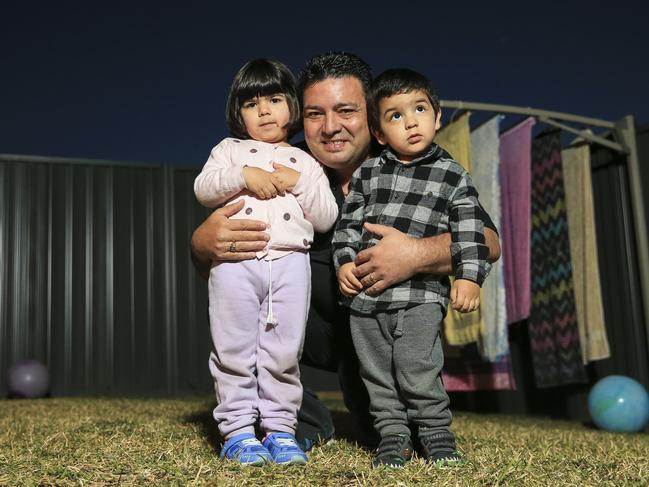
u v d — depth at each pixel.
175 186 7.46
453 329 4.74
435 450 1.82
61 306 7.02
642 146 5.16
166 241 7.32
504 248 4.79
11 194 7.00
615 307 5.22
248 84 2.08
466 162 4.54
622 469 1.83
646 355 5.00
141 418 3.19
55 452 2.00
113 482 1.57
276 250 1.95
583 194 4.78
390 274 1.85
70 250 7.08
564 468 1.83
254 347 1.95
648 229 5.05
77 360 7.00
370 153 2.23
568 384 5.39
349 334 2.22
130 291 7.21
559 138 4.84
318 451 2.05
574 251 4.80
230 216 1.97
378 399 1.92
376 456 1.86
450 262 1.89
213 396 6.54
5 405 4.72
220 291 1.93
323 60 2.10
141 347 7.18
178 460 1.76
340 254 1.99
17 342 6.86
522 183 4.67
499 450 2.07
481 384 4.91
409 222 1.94
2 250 6.91
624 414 4.05
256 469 1.65
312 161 2.11
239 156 2.05
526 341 5.74
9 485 1.53
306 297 1.97
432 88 2.01
